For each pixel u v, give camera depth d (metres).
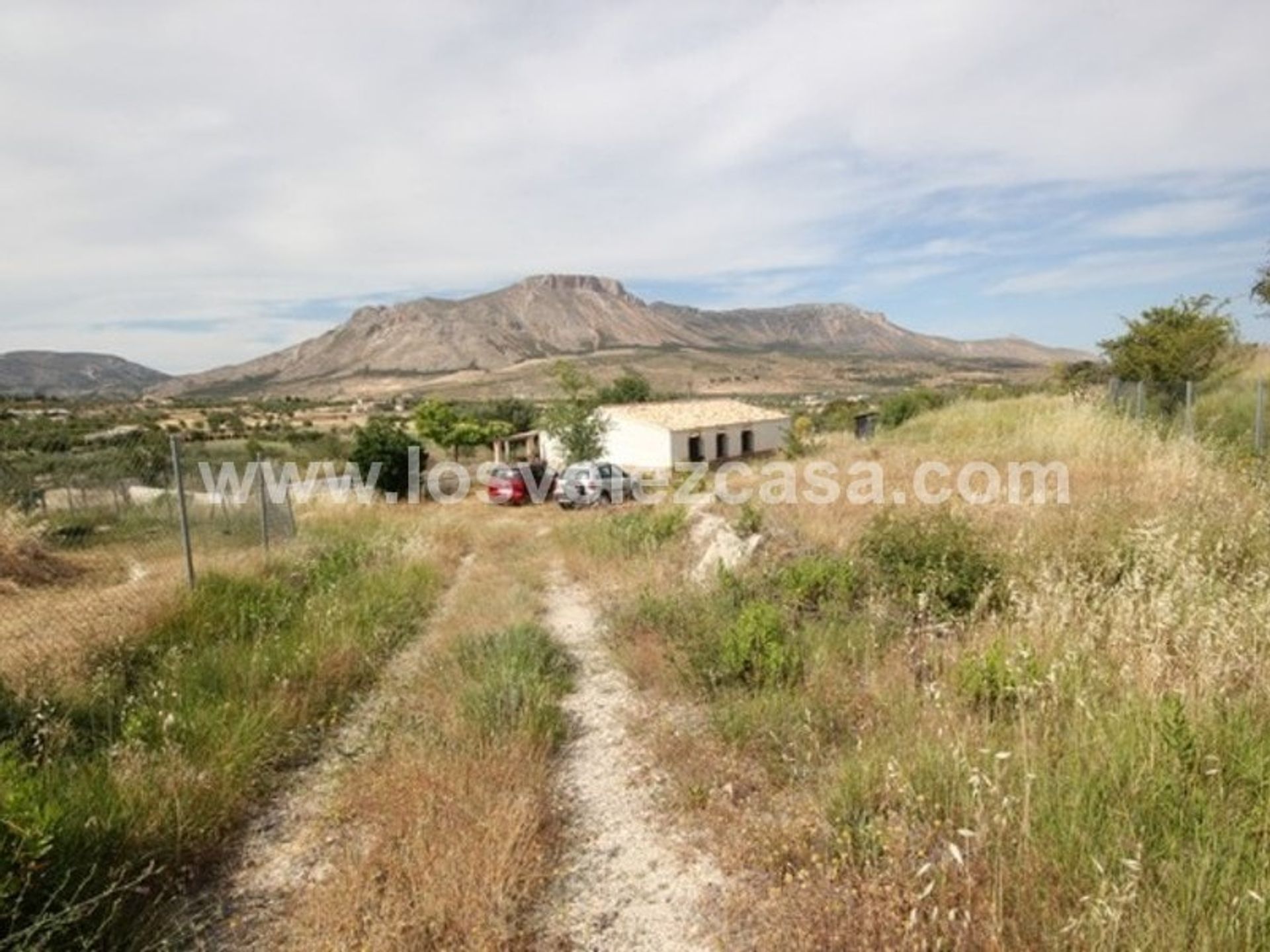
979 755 3.45
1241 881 2.49
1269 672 3.85
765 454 39.84
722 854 3.44
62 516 9.80
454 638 7.10
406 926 2.96
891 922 2.66
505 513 22.66
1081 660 4.34
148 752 4.30
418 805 3.83
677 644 6.08
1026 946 2.47
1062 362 30.17
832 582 6.78
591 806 4.11
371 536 13.39
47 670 5.18
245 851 3.77
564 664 6.58
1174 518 6.73
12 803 3.04
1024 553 6.50
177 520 11.22
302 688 5.73
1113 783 3.12
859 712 4.60
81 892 3.03
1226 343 16.45
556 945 2.96
